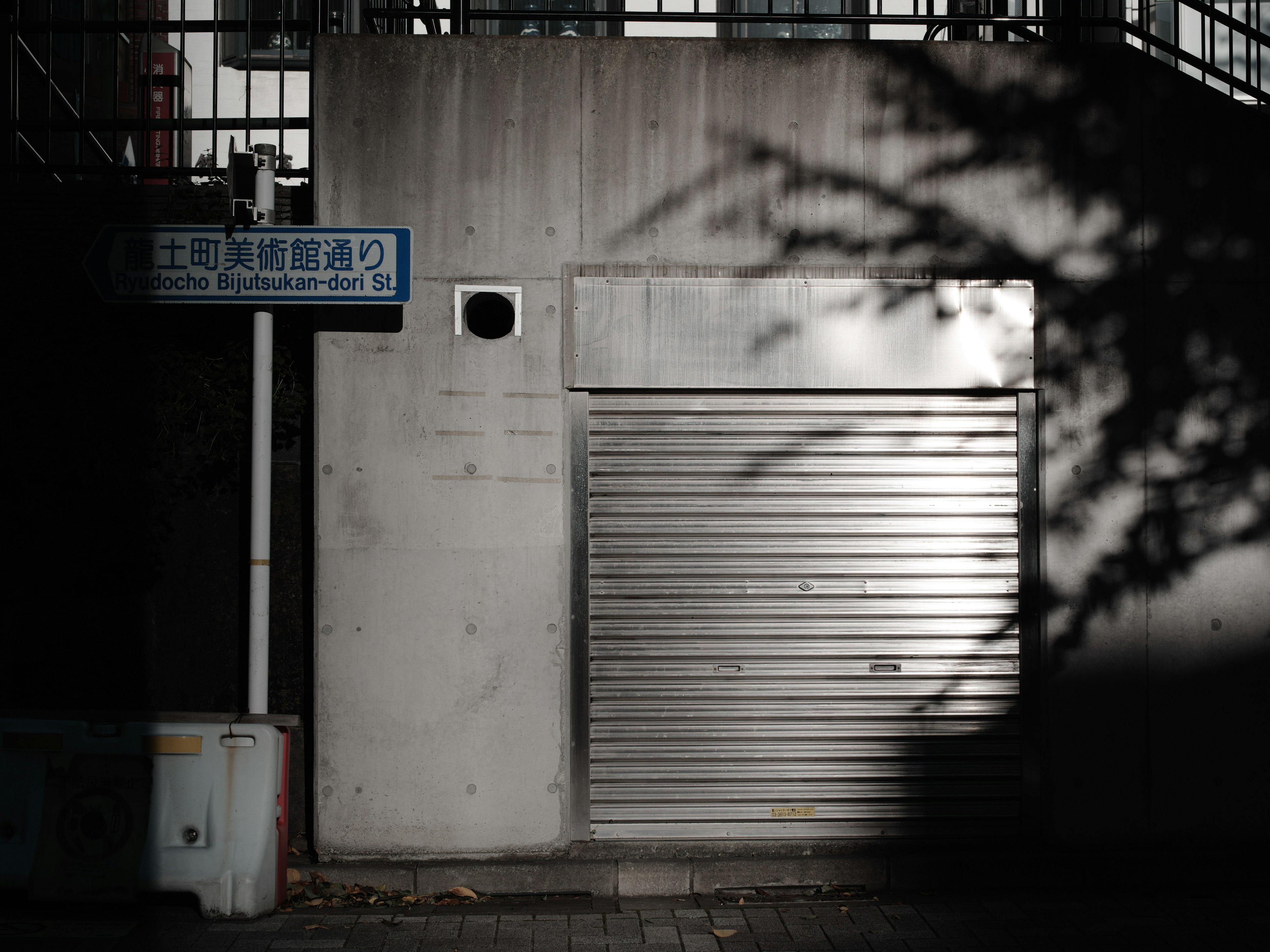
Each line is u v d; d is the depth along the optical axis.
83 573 6.41
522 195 6.26
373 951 5.10
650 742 6.28
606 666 6.28
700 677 6.30
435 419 6.20
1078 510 6.38
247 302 5.99
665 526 6.33
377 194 6.22
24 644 6.39
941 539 6.40
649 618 6.31
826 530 6.38
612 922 5.60
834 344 6.31
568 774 6.20
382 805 6.10
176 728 5.55
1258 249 6.48
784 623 6.35
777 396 6.38
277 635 6.48
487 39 6.25
